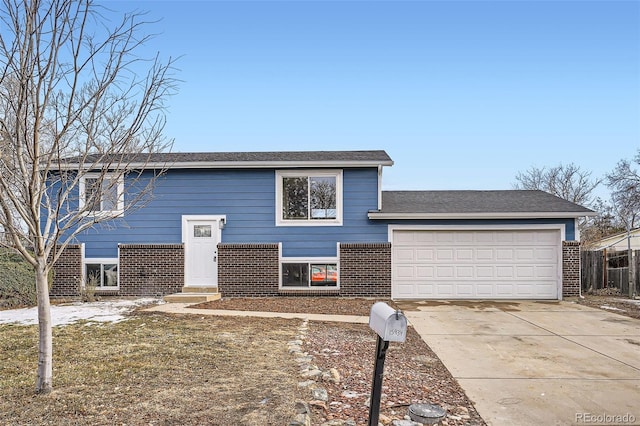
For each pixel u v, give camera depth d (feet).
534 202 53.47
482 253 49.96
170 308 40.32
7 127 16.92
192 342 26.32
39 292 17.61
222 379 19.43
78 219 19.31
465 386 20.31
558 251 49.70
